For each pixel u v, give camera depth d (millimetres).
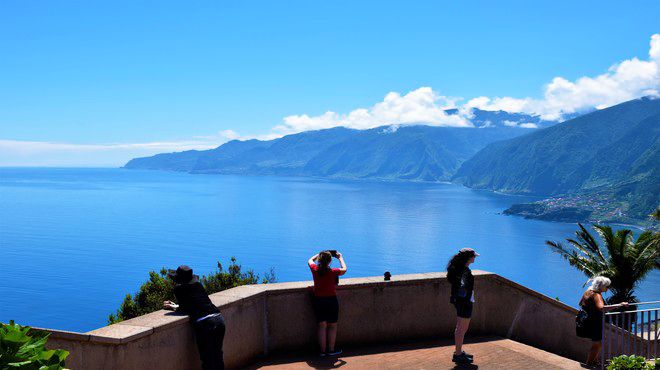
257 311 7234
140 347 5305
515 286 9031
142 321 5676
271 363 7121
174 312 6109
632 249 30406
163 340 5617
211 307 6055
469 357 7332
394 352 7734
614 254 30750
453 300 7457
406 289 8227
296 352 7586
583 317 8461
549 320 9430
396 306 8164
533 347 8484
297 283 7824
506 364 7414
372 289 8008
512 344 8336
